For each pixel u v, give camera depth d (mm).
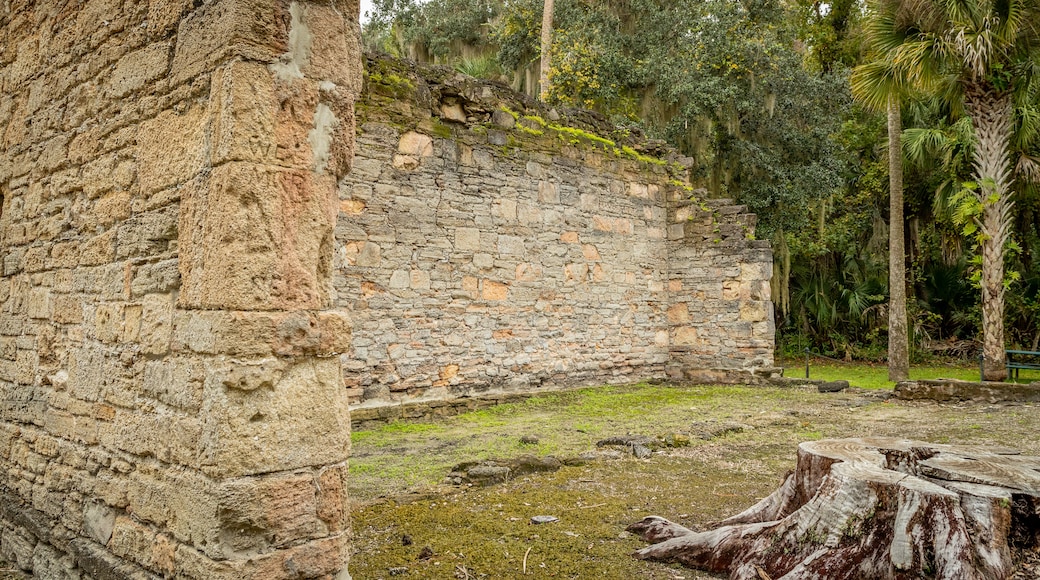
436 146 9305
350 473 5691
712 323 12617
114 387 3418
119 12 3580
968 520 3158
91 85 3797
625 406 9664
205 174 2885
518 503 4816
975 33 10383
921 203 18469
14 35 4602
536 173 10664
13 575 4023
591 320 11531
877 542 3201
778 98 16188
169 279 3070
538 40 17875
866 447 3895
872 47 11852
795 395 10766
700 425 7793
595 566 3699
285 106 2936
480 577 3555
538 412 9180
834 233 18469
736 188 17094
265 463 2758
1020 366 11469
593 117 12102
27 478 4145
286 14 2953
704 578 3543
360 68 3273
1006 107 11242
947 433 7328
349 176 8352
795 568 3256
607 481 5434
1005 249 13828
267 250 2822
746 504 4801
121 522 3266
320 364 2969
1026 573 3162
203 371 2797
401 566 3686
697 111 15070
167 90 3193
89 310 3689
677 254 13047
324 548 2891
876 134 18797
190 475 2812
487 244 9906
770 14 17422
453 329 9430
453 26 20375
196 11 3037
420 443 7008
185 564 2801
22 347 4348
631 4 16719
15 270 4492
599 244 11703
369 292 8508
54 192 4082
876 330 18500
